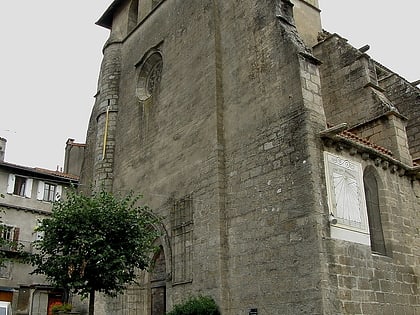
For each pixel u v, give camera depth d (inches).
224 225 618.8
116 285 596.1
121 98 986.1
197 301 587.2
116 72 1024.9
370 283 524.7
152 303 740.7
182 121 757.9
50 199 1403.8
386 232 593.0
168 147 776.9
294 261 510.3
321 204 511.2
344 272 499.8
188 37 803.4
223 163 652.7
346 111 737.0
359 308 497.7
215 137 665.6
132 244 597.0
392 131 671.1
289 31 619.2
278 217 545.3
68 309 981.2
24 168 1365.7
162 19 907.4
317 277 479.2
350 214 535.8
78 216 589.0
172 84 813.2
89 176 1063.0
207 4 772.6
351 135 608.4
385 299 535.5
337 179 540.4
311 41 833.5
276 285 524.7
